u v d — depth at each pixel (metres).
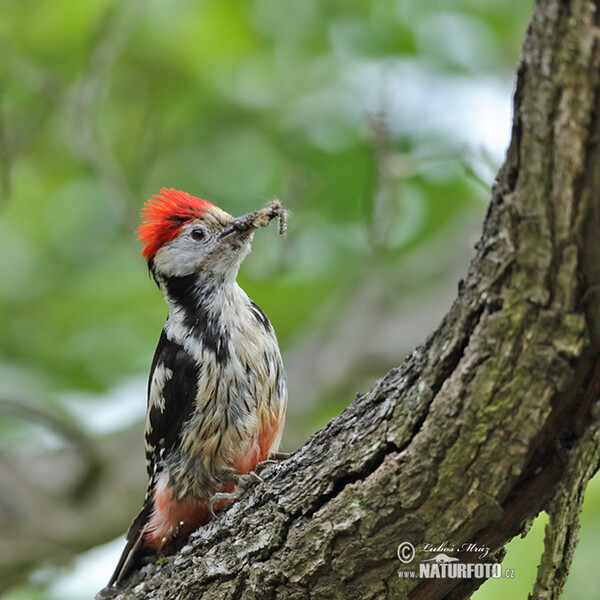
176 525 7.94
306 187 12.11
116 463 11.60
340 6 12.93
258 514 6.03
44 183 13.91
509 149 4.74
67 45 12.65
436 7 12.89
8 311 13.16
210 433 7.87
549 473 5.21
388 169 10.86
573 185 4.60
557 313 4.79
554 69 4.51
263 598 5.87
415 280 13.44
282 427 8.32
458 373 5.09
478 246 5.05
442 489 5.25
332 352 13.02
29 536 11.43
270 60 13.19
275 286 12.72
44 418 10.50
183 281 8.39
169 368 8.03
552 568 5.52
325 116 12.98
